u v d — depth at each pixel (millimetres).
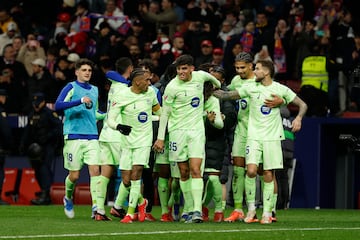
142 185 36750
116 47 55344
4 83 55750
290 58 53812
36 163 48812
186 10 60188
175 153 33594
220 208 34969
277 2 58312
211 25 57938
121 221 33906
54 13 64500
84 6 61219
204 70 35469
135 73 33750
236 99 33969
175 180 35156
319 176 48062
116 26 60250
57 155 51500
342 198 49219
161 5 61031
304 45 53312
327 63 49750
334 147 49000
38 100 48844
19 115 53562
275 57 53719
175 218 35625
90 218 36344
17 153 52438
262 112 33469
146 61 35781
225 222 34000
